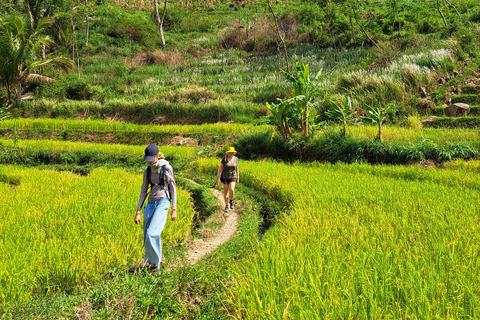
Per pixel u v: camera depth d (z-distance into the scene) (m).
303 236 5.17
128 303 3.71
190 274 4.46
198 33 51.50
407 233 5.16
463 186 8.65
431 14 32.78
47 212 7.20
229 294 4.05
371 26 34.94
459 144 12.02
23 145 19.59
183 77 33.34
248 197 10.21
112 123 24.34
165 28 54.19
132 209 7.48
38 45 30.59
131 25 47.06
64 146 19.56
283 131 15.73
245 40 42.16
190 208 8.24
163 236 6.33
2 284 4.06
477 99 17.02
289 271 3.97
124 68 36.59
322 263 4.15
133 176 12.48
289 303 3.21
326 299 3.24
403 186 8.56
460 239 4.66
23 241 5.38
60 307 3.69
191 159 17.50
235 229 7.64
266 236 5.86
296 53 35.69
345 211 6.59
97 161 18.05
